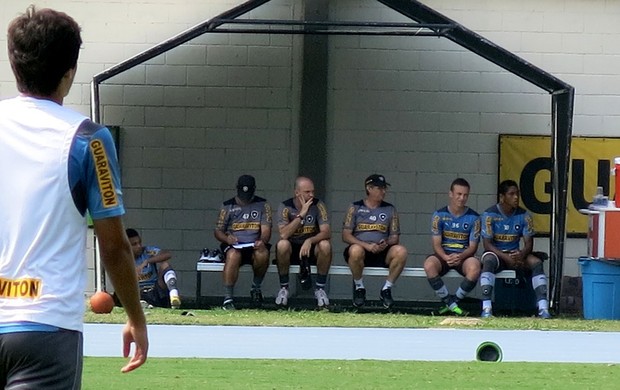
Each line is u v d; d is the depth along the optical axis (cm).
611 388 2441
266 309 4678
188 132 5191
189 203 5203
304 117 5191
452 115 5209
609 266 4509
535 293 4672
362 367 2714
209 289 5153
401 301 5178
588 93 5222
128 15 5206
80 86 5191
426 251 5216
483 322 4156
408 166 5209
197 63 5184
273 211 5203
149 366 2675
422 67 5209
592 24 5222
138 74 5184
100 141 1101
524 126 5219
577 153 5203
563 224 4647
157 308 4603
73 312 1080
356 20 5147
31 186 1083
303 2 5131
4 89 5203
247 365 2733
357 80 5203
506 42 5222
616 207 4522
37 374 1055
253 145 5203
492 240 4691
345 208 5206
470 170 5212
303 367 2706
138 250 4669
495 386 2427
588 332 3900
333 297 5172
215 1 5206
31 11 1123
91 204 1099
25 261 1074
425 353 3111
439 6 5222
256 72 5191
